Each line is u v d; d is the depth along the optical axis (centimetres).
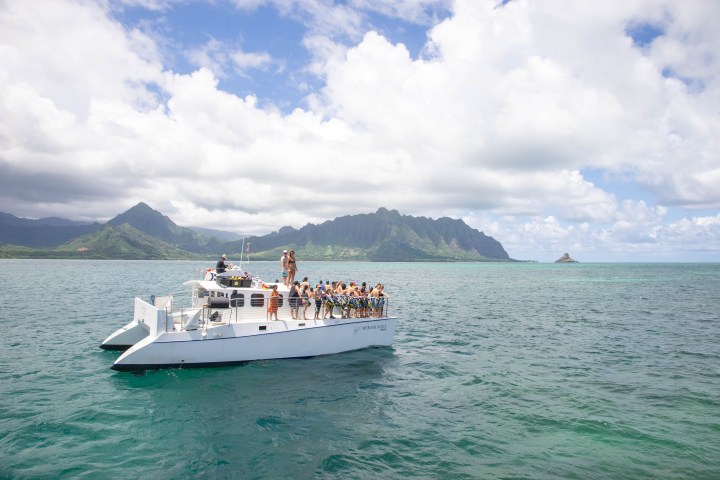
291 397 1720
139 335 2431
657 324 3856
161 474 1104
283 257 2466
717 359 2489
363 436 1376
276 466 1162
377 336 2564
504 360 2425
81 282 8781
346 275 15450
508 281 12275
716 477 1138
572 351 2681
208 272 2358
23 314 3891
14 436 1305
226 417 1501
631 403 1716
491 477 1128
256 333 2120
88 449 1235
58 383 1836
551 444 1334
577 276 16088
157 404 1606
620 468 1183
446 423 1495
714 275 16338
